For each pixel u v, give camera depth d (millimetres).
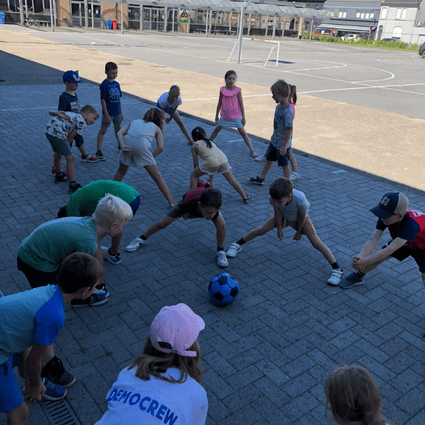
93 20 46031
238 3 39750
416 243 4203
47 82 15992
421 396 3443
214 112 13227
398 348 3982
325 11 44281
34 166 7930
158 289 4641
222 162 6359
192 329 1986
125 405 1855
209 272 5031
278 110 7109
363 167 9281
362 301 4676
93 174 7781
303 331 4129
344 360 3787
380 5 72750
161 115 6246
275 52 36031
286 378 3545
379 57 39469
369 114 14656
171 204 6504
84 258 2473
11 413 2596
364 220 6699
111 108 8336
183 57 27031
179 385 1921
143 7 48062
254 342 3939
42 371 3131
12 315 2361
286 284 4906
